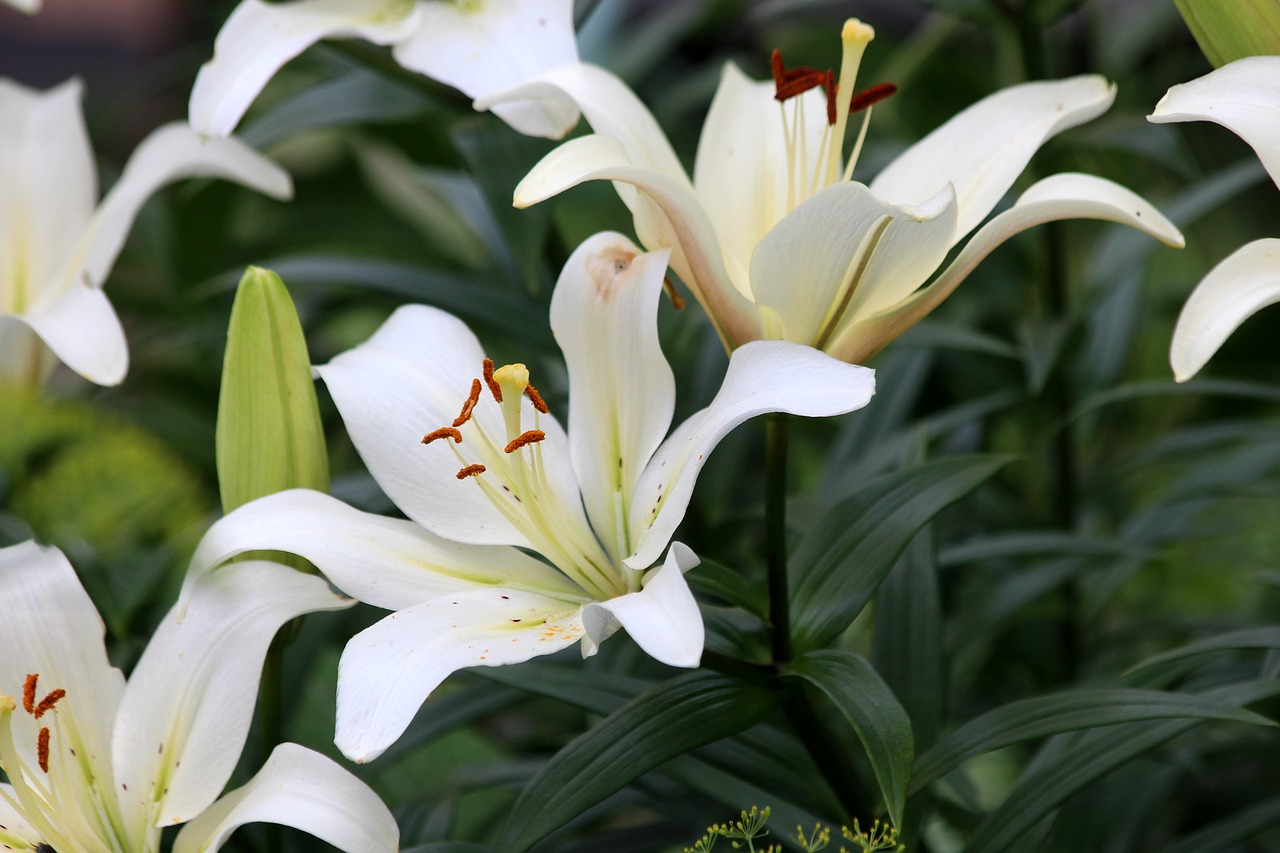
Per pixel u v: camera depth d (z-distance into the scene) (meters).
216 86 1.54
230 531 1.45
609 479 1.48
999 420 1.91
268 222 2.26
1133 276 1.79
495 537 1.47
